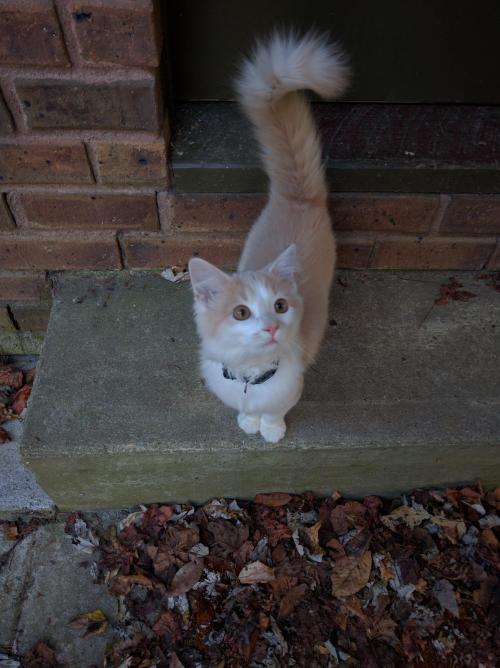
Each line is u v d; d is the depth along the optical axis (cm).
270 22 71
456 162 74
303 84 63
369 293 85
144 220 78
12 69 61
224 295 56
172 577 71
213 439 67
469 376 75
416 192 76
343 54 71
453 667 66
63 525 78
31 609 71
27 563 75
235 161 72
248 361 57
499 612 69
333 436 68
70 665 66
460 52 75
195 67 75
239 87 68
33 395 70
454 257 86
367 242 83
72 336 77
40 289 86
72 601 71
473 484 79
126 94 64
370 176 74
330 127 77
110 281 84
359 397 72
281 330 55
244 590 70
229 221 79
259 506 78
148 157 71
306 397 72
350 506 78
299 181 71
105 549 75
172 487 75
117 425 68
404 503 79
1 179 71
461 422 70
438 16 71
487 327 81
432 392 73
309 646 66
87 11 57
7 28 58
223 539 74
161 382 73
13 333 94
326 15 71
